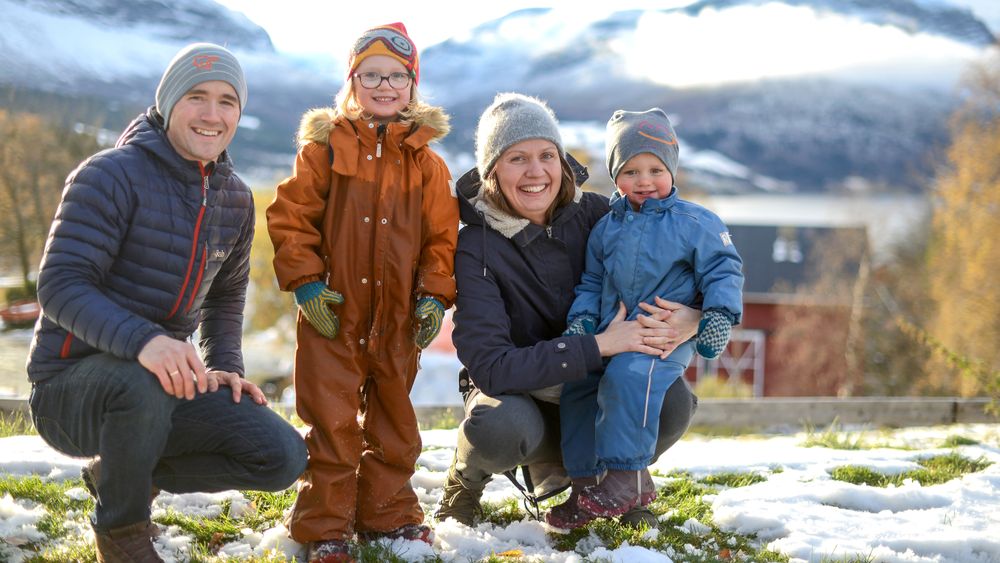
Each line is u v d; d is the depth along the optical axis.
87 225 2.62
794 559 3.11
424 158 3.12
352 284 3.01
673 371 3.12
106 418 2.55
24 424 5.48
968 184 30.17
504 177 3.20
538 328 3.32
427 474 4.00
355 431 3.02
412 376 3.13
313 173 3.02
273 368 24.23
